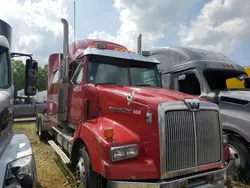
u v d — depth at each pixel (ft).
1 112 8.59
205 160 11.09
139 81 16.39
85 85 14.98
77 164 13.38
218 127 11.78
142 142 10.55
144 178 9.79
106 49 16.31
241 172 15.74
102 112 13.35
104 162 10.07
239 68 21.53
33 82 12.77
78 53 17.70
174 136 10.24
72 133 18.28
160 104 10.29
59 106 19.16
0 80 11.06
